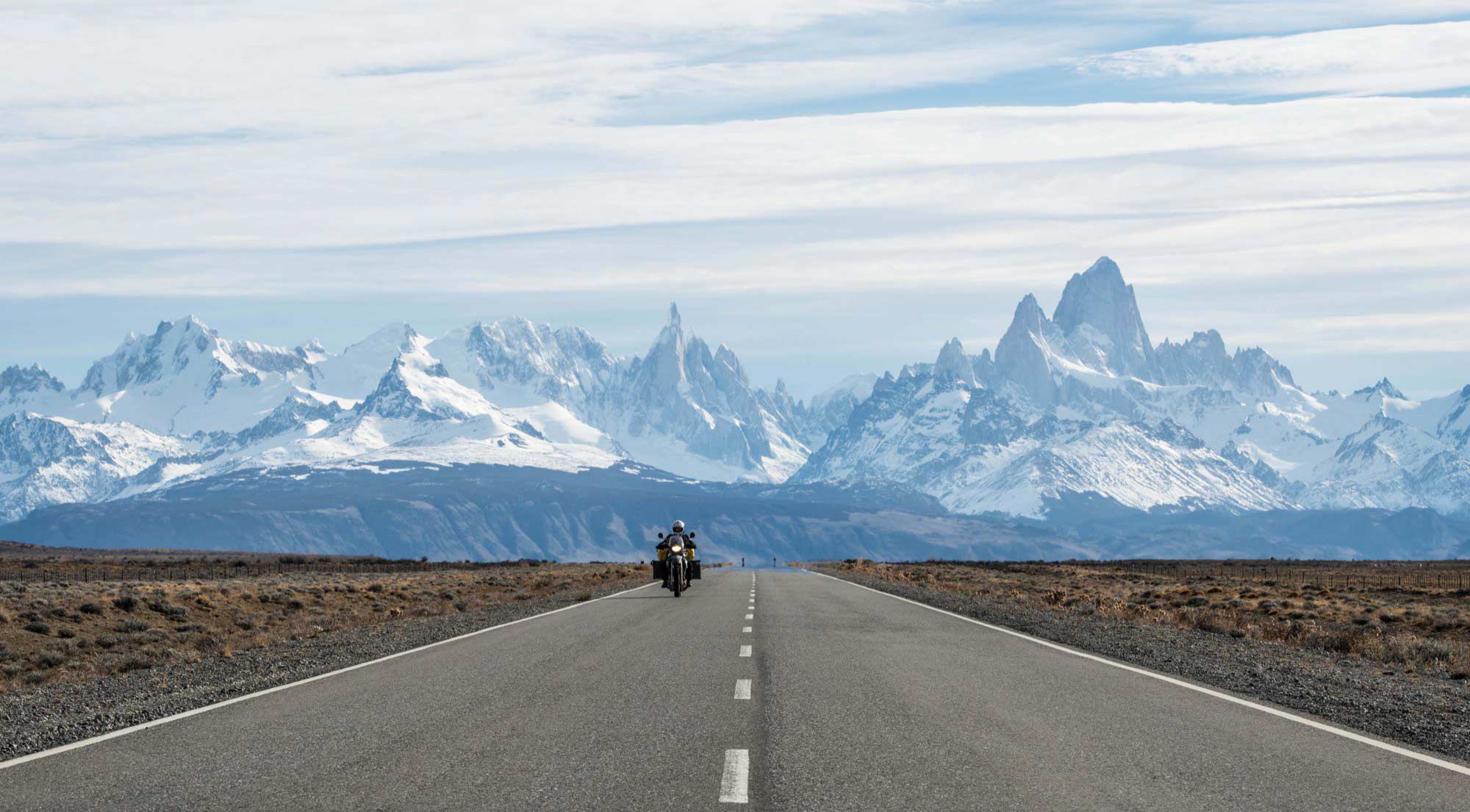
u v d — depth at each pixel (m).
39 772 22.72
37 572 171.62
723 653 44.22
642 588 106.19
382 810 19.69
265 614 79.06
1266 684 36.06
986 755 24.45
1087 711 30.25
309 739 26.23
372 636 54.81
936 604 77.62
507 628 56.94
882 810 19.75
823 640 49.84
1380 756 24.52
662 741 25.92
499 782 21.78
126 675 41.94
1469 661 43.34
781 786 21.53
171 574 168.75
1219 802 20.39
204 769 22.92
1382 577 189.62
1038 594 98.12
